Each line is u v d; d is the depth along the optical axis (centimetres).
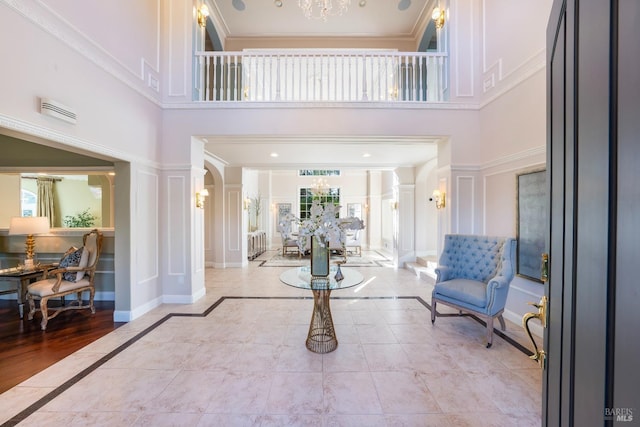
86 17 286
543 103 310
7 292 376
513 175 355
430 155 614
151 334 317
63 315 373
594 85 68
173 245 423
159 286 416
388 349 284
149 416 192
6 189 539
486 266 343
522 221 338
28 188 866
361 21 577
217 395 213
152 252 400
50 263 431
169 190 422
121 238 356
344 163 703
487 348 286
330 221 292
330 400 208
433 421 189
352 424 186
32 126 233
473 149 427
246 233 765
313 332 302
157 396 212
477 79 425
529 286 328
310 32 607
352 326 341
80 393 216
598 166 66
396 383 229
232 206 733
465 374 241
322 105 421
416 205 712
